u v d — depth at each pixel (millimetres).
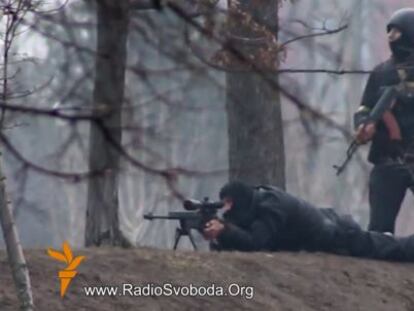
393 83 30734
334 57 12570
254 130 34312
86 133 11852
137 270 24344
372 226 31578
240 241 27781
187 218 27656
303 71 12859
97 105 10875
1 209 19203
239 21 11664
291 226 28594
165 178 10914
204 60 11391
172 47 10953
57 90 11469
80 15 11688
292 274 26672
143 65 11008
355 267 28297
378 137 31062
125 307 22766
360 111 31141
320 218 29062
